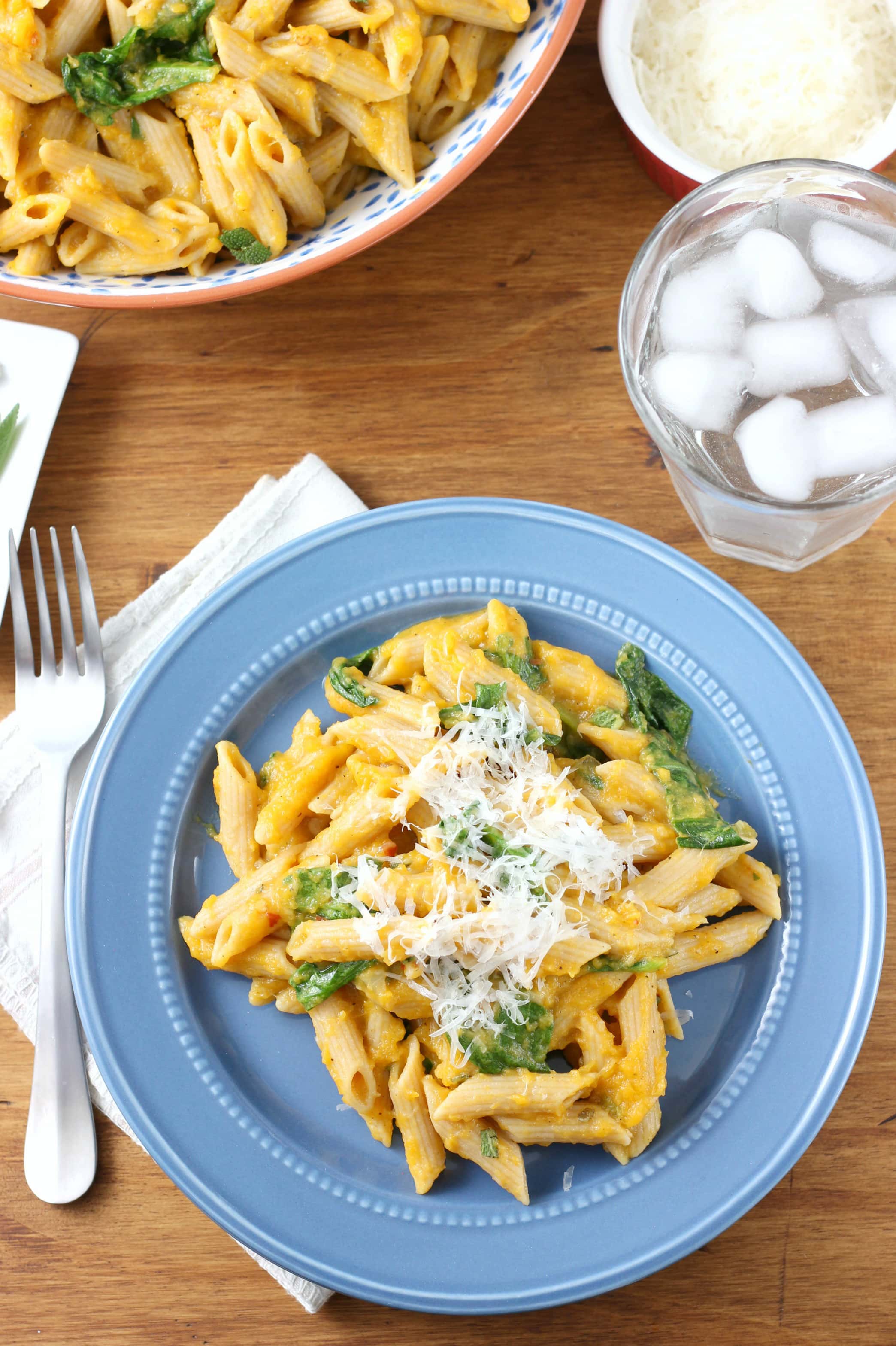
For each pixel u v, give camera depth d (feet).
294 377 2.04
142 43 1.85
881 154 1.86
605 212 2.05
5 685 1.98
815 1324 1.83
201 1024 1.84
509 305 2.04
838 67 1.90
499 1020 1.74
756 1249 1.84
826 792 1.84
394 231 1.85
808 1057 1.78
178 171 1.90
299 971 1.79
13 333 2.00
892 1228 1.83
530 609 1.91
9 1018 1.90
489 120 1.87
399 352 2.04
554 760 1.83
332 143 1.92
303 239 1.96
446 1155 1.79
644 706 1.87
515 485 2.01
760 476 1.77
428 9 1.86
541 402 2.02
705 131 1.94
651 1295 1.84
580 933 1.73
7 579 1.96
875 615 1.95
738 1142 1.77
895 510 1.97
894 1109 1.85
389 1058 1.78
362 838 1.79
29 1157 1.85
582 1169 1.79
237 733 1.90
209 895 1.88
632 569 1.89
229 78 1.85
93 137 1.90
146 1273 1.86
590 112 2.06
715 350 1.79
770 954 1.82
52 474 2.03
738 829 1.81
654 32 1.94
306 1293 1.84
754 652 1.86
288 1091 1.83
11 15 1.81
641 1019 1.75
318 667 1.93
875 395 1.77
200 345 2.05
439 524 1.90
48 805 1.89
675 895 1.77
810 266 1.80
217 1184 1.79
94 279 1.91
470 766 1.77
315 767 1.82
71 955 1.83
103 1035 1.81
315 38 1.83
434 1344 1.84
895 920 1.89
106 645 1.97
